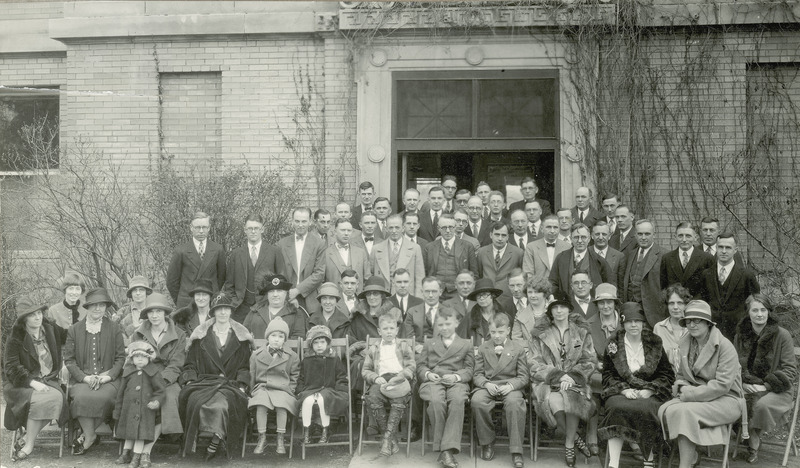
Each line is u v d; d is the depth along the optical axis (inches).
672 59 404.8
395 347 279.6
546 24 401.7
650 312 314.7
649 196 402.6
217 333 282.5
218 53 426.9
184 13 428.8
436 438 261.3
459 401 262.4
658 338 263.7
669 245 400.5
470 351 280.2
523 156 415.8
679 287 283.1
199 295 292.7
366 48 412.8
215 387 268.5
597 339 286.2
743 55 402.3
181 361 278.7
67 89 434.3
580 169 402.6
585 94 402.9
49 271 383.9
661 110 403.9
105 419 273.1
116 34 426.6
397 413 265.6
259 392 271.1
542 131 408.2
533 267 327.3
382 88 412.2
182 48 429.1
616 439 254.7
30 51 449.4
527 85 409.4
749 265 384.5
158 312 276.8
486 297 292.5
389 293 306.5
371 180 410.0
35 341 277.4
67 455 273.6
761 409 262.8
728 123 402.0
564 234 347.6
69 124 433.4
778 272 377.7
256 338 299.4
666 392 257.4
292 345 288.7
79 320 301.6
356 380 286.5
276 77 423.5
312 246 331.9
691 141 402.0
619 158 402.3
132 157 427.2
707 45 402.9
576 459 268.1
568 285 314.5
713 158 400.5
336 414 272.4
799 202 394.0
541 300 291.1
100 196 380.2
